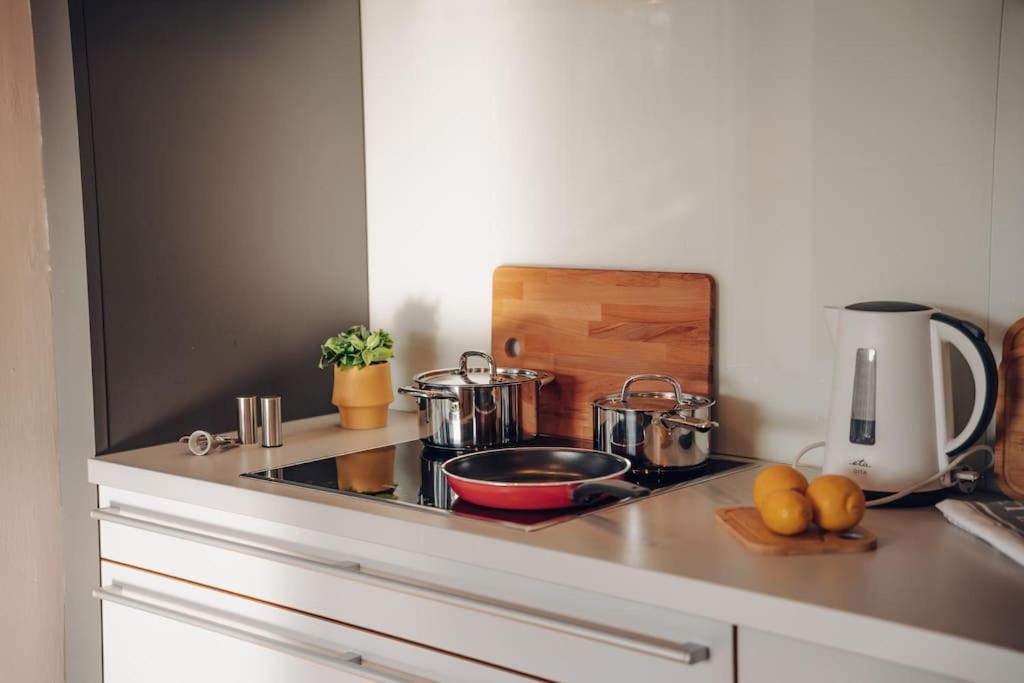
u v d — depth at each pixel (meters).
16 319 1.92
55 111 1.87
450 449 1.89
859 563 1.25
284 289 2.21
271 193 2.17
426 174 2.25
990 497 1.50
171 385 2.01
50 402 1.97
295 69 2.20
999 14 1.52
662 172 1.89
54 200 1.90
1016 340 1.49
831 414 1.53
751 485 1.64
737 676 1.19
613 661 1.29
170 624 1.80
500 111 2.11
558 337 2.03
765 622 1.14
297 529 1.62
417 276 2.29
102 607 1.92
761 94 1.76
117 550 1.89
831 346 1.73
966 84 1.56
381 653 1.52
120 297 1.91
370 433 2.11
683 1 1.83
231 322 2.11
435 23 2.19
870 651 1.07
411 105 2.26
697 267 1.87
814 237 1.73
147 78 1.93
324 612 1.59
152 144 1.95
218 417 2.10
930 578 1.19
